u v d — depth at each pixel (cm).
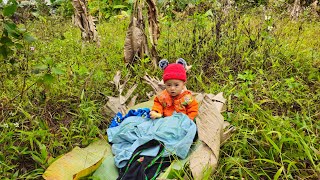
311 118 184
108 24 382
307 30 331
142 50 239
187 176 131
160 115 159
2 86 198
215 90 204
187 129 149
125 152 144
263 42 266
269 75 225
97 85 212
